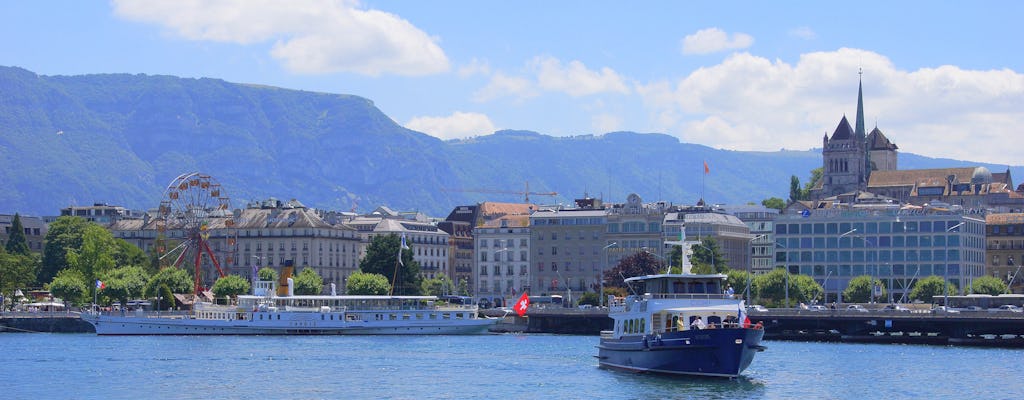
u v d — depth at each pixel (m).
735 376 190.25
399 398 185.75
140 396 190.00
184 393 193.38
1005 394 187.75
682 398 175.25
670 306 195.62
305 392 193.88
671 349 192.00
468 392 191.25
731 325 192.12
